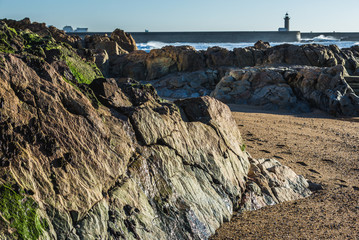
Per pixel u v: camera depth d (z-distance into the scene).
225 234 5.76
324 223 6.35
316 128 16.09
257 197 7.33
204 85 30.23
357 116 21.00
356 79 23.59
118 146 5.27
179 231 5.25
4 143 3.97
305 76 23.81
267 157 10.93
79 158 4.64
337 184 8.92
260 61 31.42
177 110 7.08
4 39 6.17
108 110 5.76
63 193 4.23
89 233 4.19
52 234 3.90
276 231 5.94
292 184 8.38
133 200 4.98
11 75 4.40
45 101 4.66
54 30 36.41
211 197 6.33
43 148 4.34
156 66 32.50
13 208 3.72
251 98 24.75
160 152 5.93
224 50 31.91
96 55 31.98
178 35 139.62
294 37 150.88
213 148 7.21
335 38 170.12
